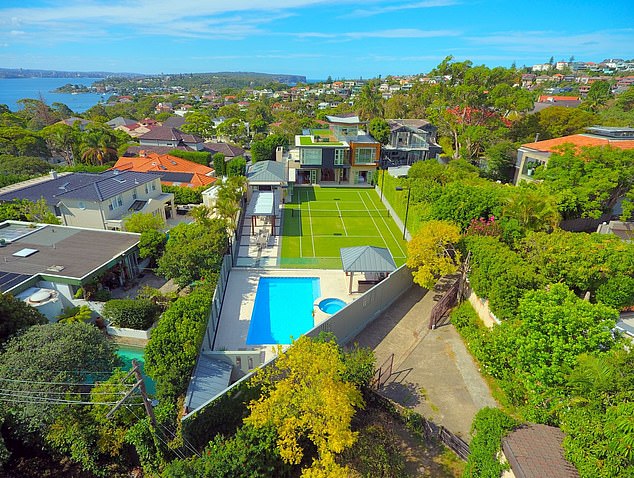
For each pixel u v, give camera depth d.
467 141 68.06
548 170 40.50
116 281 32.34
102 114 169.75
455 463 16.61
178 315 21.72
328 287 32.41
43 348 18.47
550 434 13.98
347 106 156.50
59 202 39.66
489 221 31.62
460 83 73.44
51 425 17.03
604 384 13.12
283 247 40.28
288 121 127.94
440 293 30.30
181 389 19.22
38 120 114.62
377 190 62.19
